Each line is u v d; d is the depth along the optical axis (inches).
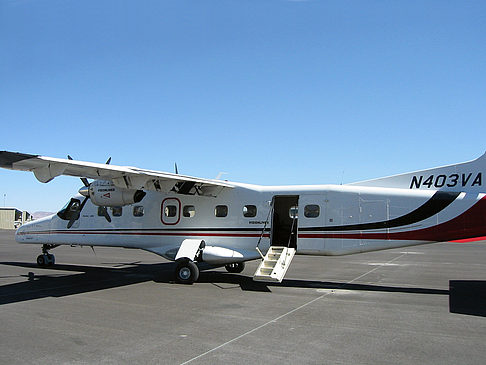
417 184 468.8
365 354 226.1
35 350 229.3
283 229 523.8
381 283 498.0
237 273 584.4
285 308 343.9
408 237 454.0
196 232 536.4
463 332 273.3
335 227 476.1
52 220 626.8
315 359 217.3
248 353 226.1
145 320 297.1
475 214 432.1
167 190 501.7
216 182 514.3
